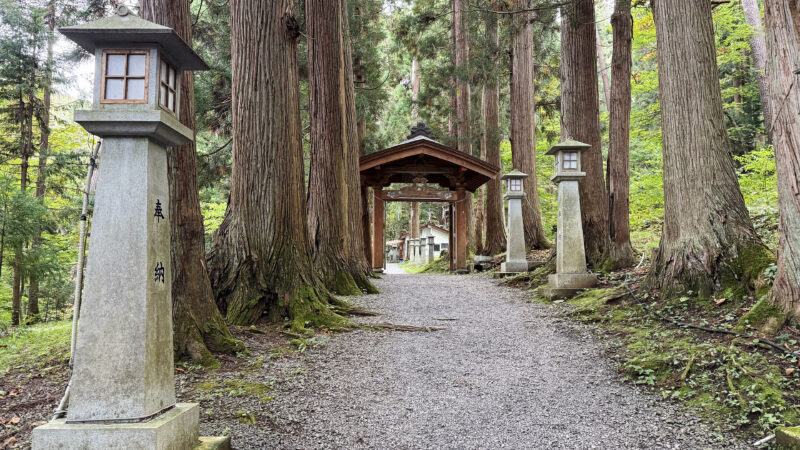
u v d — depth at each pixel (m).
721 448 3.20
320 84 9.55
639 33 16.05
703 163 5.97
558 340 5.78
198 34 13.05
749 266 5.39
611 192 9.00
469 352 5.46
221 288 6.09
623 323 5.90
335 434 3.50
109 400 2.46
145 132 2.57
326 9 9.59
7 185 7.43
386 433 3.53
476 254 16.06
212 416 3.64
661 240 6.48
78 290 2.76
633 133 16.48
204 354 4.71
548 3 9.83
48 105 12.59
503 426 3.65
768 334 4.36
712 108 6.05
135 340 2.50
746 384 3.78
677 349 4.66
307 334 5.84
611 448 3.28
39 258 8.27
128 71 2.56
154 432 2.39
